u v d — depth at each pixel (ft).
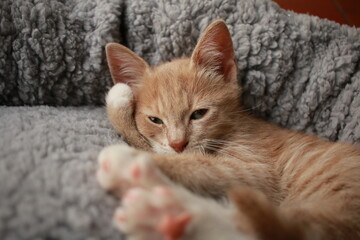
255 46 0.93
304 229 0.56
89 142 0.71
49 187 0.55
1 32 0.84
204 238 0.52
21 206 0.52
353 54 0.95
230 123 0.84
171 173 0.63
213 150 0.81
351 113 0.94
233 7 0.95
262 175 0.74
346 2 1.27
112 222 0.54
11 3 0.85
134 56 0.89
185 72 0.85
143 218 0.51
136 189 0.54
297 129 0.98
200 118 0.81
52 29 0.87
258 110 0.97
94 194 0.56
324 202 0.65
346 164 0.75
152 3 0.95
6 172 0.55
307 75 0.96
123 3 0.96
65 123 0.77
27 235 0.50
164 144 0.81
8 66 0.87
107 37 0.93
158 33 0.94
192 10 0.93
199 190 0.65
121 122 0.84
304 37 0.95
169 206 0.51
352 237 0.59
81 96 0.95
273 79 0.94
